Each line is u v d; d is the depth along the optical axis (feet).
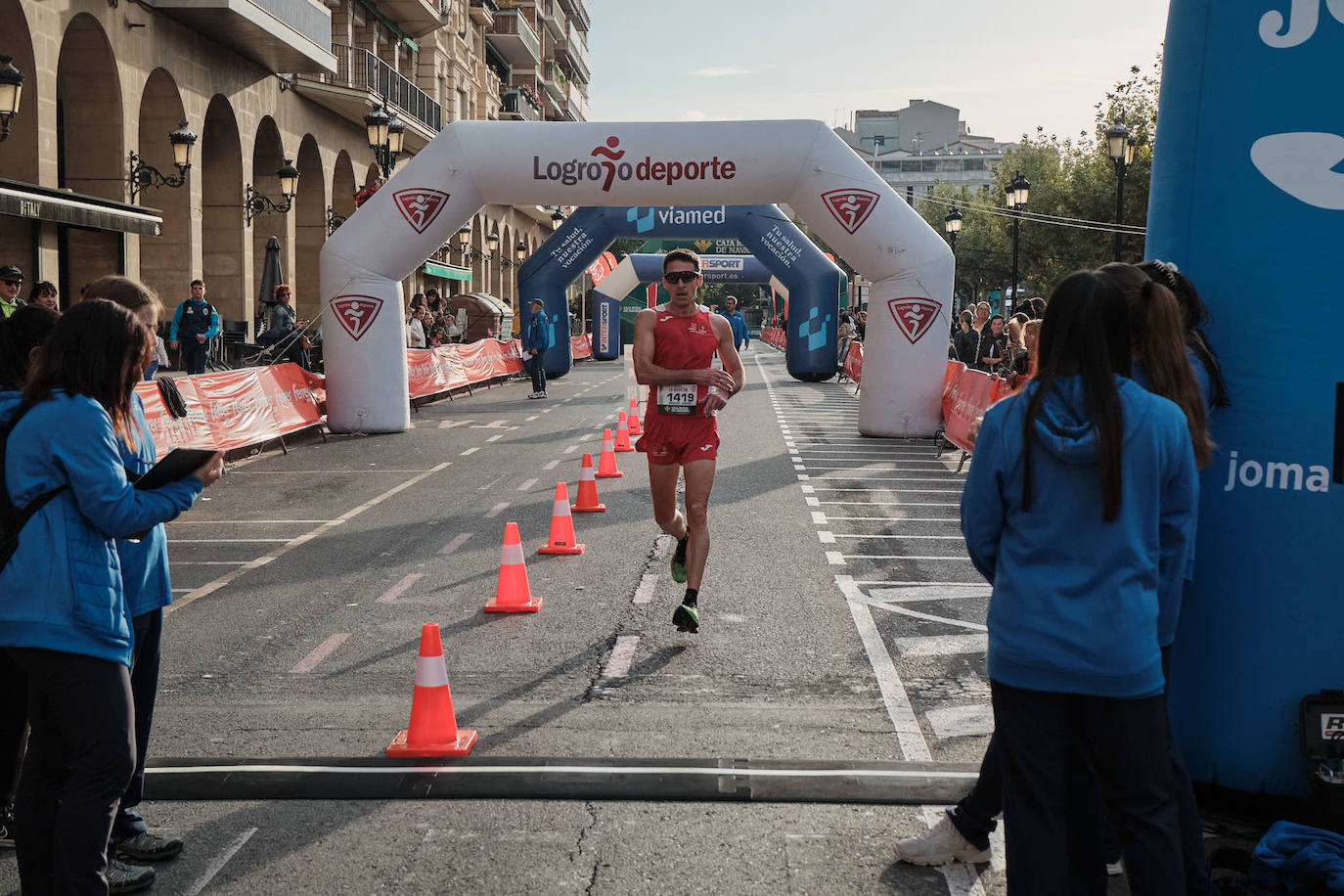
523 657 20.16
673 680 18.88
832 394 87.15
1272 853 11.65
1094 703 9.50
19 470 10.29
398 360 56.95
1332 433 12.35
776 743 15.93
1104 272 11.05
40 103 61.67
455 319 120.98
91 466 10.23
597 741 15.98
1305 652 12.51
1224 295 12.66
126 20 70.33
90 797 10.36
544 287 102.47
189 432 43.04
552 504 36.78
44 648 10.18
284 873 12.29
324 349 56.75
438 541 30.86
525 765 14.94
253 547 30.19
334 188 117.80
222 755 15.49
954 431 50.75
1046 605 9.45
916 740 16.10
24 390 10.64
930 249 53.78
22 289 61.31
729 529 32.55
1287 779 12.66
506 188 52.44
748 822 13.47
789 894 11.84
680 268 21.15
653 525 32.96
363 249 54.39
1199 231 12.80
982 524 9.87
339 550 29.78
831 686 18.61
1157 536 9.53
